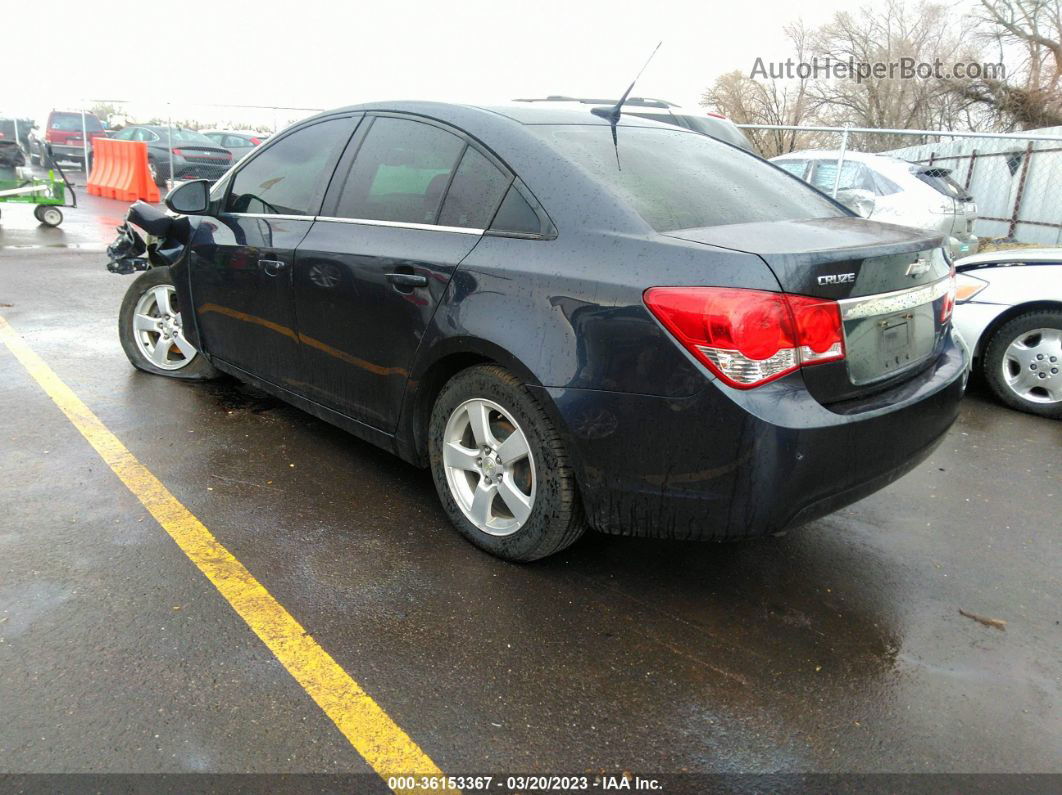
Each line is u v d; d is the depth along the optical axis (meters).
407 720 2.20
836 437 2.39
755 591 2.93
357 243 3.29
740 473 2.34
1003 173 14.84
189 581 2.78
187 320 4.49
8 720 2.10
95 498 3.34
